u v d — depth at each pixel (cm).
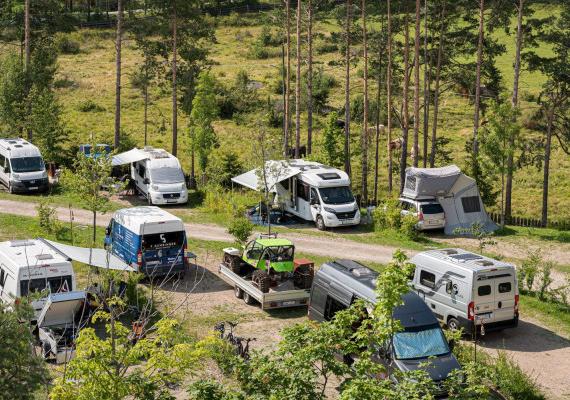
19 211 3672
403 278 1260
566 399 1844
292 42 7500
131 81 7806
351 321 1309
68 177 3130
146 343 1242
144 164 4094
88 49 10119
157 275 2627
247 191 4459
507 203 4100
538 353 2150
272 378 1217
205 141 4656
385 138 6562
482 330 2056
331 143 4762
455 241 3466
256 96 7631
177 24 4975
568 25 4091
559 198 5116
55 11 5519
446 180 3572
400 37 6944
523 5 4197
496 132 3634
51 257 2189
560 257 3234
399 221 3562
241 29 11388
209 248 3177
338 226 3606
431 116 7300
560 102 4200
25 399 1125
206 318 2314
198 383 1216
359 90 7631
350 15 4625
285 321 2327
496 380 1831
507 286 2220
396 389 1220
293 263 2456
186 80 5053
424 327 1814
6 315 1141
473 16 5362
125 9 5228
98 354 1166
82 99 7569
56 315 1967
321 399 1216
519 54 4125
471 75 4794
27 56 5078
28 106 4853
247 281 2472
